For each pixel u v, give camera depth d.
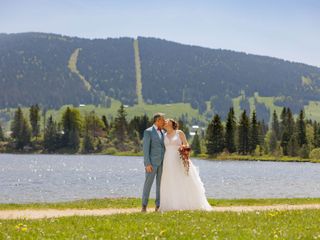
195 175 19.77
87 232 12.58
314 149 157.62
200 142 194.75
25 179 65.88
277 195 44.28
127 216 16.02
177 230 12.70
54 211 21.84
